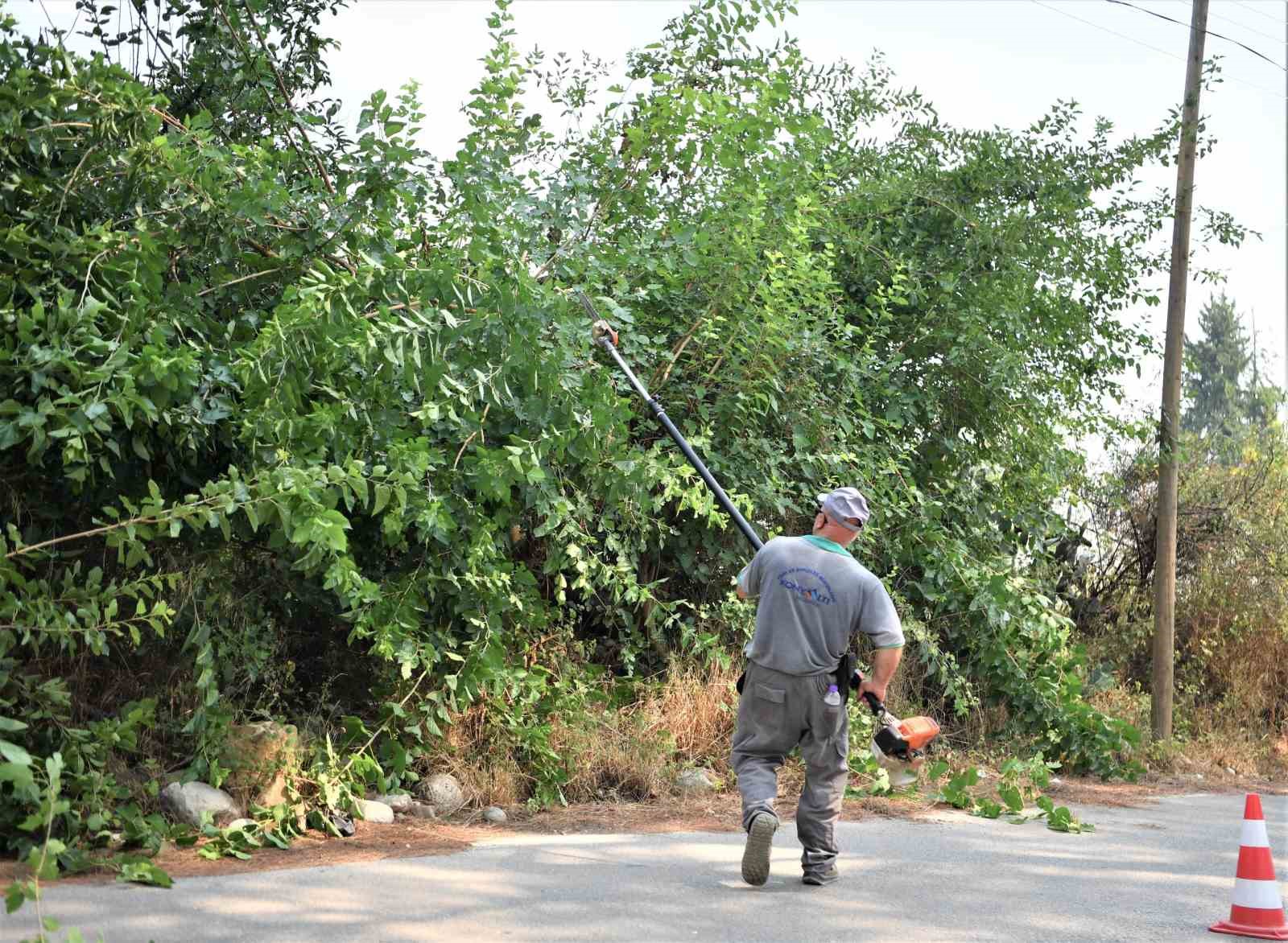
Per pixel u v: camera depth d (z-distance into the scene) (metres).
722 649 8.34
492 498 7.18
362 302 6.31
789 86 9.12
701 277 8.72
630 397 8.46
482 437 6.84
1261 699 11.84
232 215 6.42
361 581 5.82
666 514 8.64
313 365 6.02
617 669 8.73
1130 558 13.07
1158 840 6.86
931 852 6.21
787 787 7.71
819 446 9.16
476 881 5.11
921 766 8.58
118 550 5.70
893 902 5.07
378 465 6.18
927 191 10.79
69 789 5.24
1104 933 4.72
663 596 8.84
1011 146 11.09
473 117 7.75
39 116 5.97
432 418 6.24
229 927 4.23
